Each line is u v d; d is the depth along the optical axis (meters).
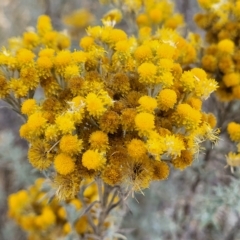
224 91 0.18
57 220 0.22
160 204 0.29
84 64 0.15
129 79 0.15
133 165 0.13
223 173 0.22
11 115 0.34
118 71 0.15
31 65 0.15
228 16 0.19
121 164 0.13
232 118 0.20
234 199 0.20
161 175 0.13
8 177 0.32
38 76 0.15
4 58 0.15
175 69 0.15
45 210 0.21
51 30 0.19
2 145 0.28
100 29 0.16
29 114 0.14
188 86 0.14
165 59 0.14
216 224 0.20
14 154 0.28
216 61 0.18
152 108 0.13
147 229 0.28
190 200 0.24
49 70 0.15
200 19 0.20
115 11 0.20
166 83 0.14
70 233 0.21
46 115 0.14
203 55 0.19
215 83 0.15
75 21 0.31
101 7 0.31
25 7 0.33
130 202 0.27
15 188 0.32
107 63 0.15
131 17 0.21
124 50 0.15
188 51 0.17
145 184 0.13
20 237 0.31
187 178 0.23
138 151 0.13
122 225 0.27
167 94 0.14
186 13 0.29
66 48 0.18
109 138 0.14
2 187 0.32
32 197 0.22
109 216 0.20
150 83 0.14
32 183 0.28
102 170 0.13
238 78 0.18
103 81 0.15
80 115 0.13
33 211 0.22
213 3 0.19
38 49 0.18
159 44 0.15
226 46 0.18
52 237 0.22
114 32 0.15
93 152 0.13
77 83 0.14
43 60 0.15
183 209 0.26
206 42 0.20
